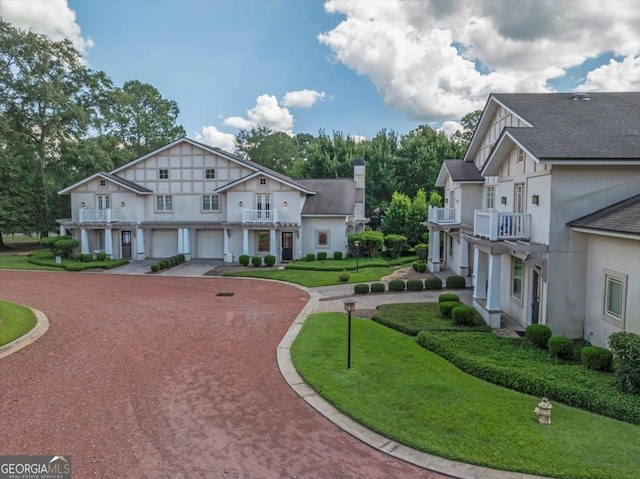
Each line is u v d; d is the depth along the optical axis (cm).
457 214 2098
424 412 677
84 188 2892
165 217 2973
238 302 1614
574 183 1052
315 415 692
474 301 1411
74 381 837
